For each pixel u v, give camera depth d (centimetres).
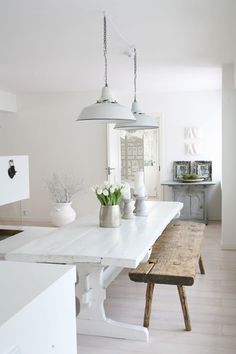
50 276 123
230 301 334
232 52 421
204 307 322
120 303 334
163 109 707
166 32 346
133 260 235
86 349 261
